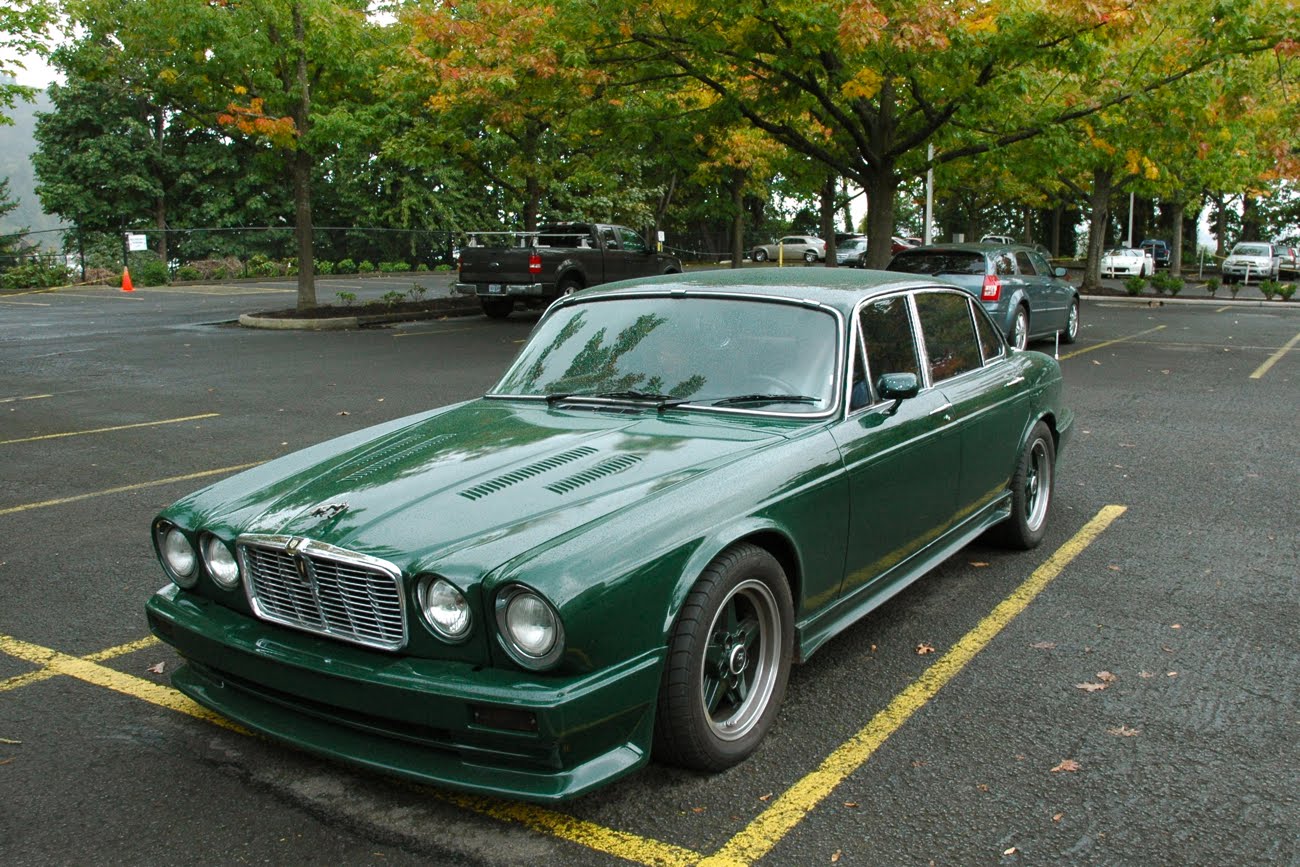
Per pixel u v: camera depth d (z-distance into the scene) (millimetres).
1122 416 9766
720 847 2955
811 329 4199
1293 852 2904
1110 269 38812
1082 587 5137
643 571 2990
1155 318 21484
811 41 14047
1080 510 6543
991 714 3773
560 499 3262
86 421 9953
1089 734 3611
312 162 20609
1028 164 16578
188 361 14375
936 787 3266
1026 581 5238
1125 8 13125
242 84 19312
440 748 2996
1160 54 14742
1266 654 4297
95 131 44938
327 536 3162
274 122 18344
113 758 3537
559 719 2777
